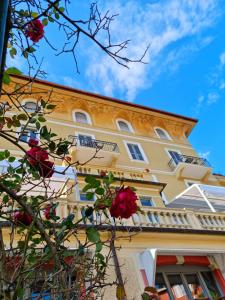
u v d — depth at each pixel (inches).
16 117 125.2
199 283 391.9
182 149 927.7
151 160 815.1
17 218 105.3
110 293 280.7
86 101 873.5
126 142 832.3
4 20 52.2
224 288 392.2
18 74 99.3
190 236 400.2
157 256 377.1
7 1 52.6
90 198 106.4
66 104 830.5
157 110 977.5
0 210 109.0
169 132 984.3
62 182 377.1
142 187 579.8
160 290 364.2
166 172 800.3
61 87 829.8
